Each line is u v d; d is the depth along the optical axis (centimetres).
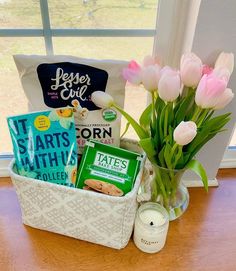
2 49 65
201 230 74
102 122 65
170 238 71
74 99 62
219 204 80
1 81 70
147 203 69
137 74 54
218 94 47
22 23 62
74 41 66
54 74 59
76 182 62
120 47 67
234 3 53
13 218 74
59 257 66
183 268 65
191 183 84
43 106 62
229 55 53
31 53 67
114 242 65
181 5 60
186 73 50
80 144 67
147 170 72
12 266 65
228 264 67
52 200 60
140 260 66
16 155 59
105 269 64
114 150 63
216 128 58
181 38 64
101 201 56
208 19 54
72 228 65
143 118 62
